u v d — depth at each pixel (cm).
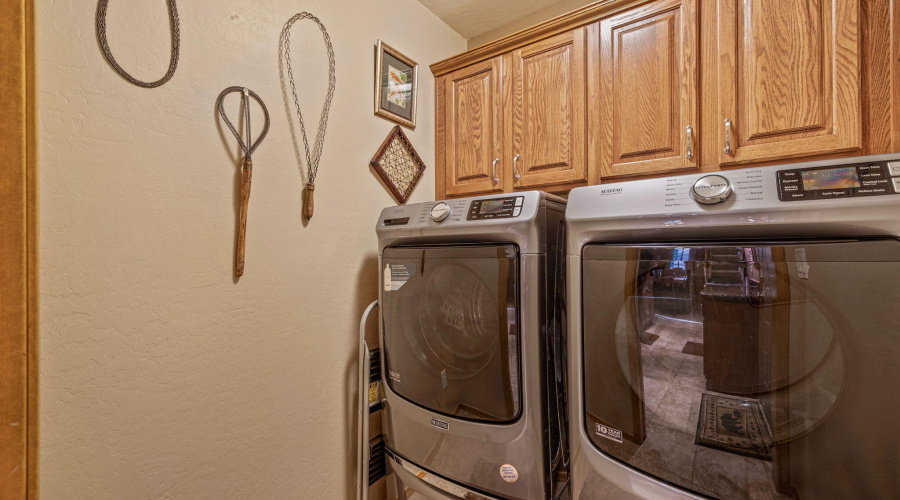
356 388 148
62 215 81
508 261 106
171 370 98
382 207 161
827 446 66
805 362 68
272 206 121
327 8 138
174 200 98
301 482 128
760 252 72
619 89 137
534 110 158
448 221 118
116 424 89
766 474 72
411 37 177
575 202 96
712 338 77
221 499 108
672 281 81
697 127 122
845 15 99
